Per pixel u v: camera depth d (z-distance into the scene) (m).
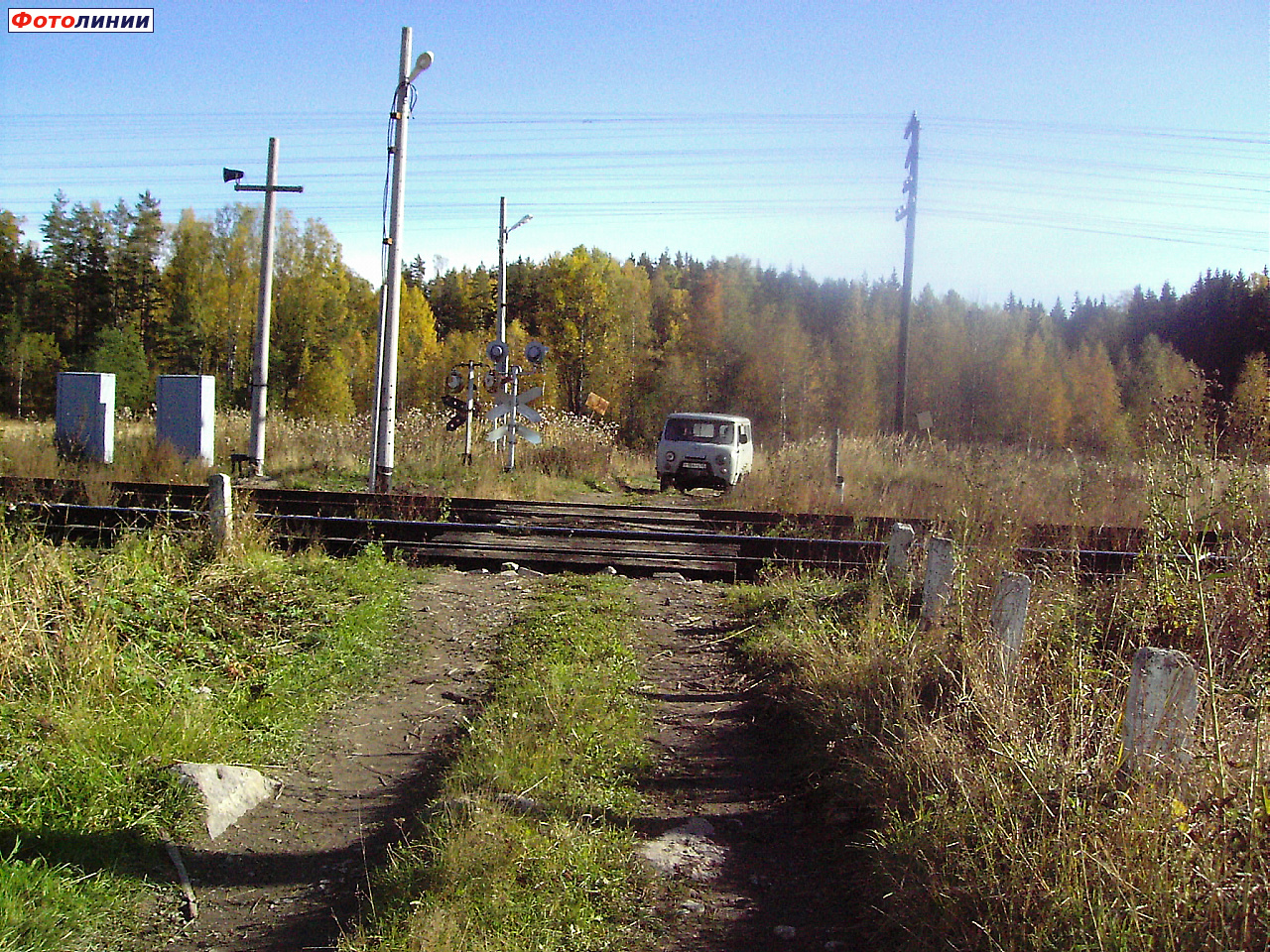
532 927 3.64
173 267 62.09
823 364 65.62
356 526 11.49
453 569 10.68
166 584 7.49
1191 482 6.18
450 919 3.55
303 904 3.99
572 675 6.74
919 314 71.69
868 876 4.18
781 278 90.38
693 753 5.86
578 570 10.92
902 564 8.38
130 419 24.44
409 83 14.87
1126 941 3.07
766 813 5.06
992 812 3.94
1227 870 3.20
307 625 7.71
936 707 5.34
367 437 22.05
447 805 4.49
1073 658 5.23
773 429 61.59
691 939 3.80
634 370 63.34
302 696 6.48
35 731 4.96
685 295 72.94
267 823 4.78
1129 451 16.06
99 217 62.78
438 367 61.12
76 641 5.83
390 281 14.96
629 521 14.28
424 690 6.86
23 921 3.61
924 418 23.98
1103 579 8.30
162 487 13.90
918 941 3.60
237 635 7.24
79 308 61.50
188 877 4.20
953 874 3.77
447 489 18.48
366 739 5.96
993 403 62.72
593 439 25.66
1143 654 3.96
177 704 5.72
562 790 4.86
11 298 59.34
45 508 10.26
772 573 10.35
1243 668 5.22
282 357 57.16
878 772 4.84
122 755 4.96
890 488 17.45
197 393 19.34
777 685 6.80
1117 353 76.31
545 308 61.88
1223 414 6.59
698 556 11.45
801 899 4.17
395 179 14.95
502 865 3.97
